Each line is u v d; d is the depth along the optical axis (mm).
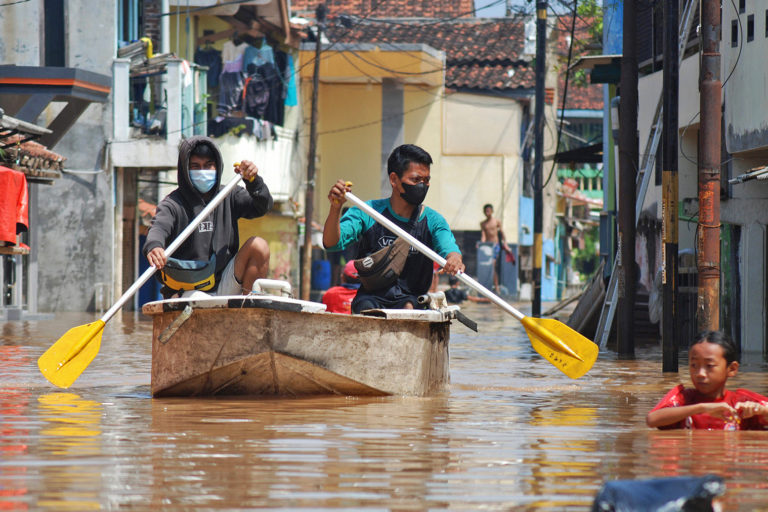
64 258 72938
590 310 47688
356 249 24453
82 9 72500
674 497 8602
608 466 12680
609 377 27812
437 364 23750
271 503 10484
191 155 23344
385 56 102188
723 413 15656
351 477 11883
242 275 23344
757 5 37406
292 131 96125
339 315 21016
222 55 87938
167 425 16641
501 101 108625
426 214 24141
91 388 23766
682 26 45188
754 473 12148
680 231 45688
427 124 107750
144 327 51031
